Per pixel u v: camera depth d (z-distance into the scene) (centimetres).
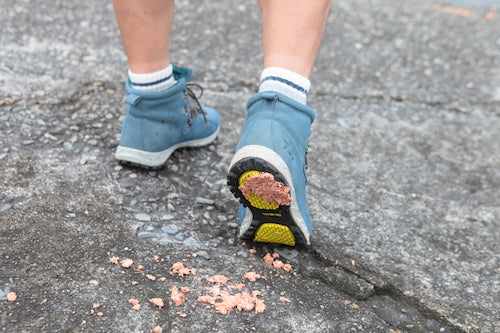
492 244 243
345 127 275
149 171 248
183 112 248
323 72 297
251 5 355
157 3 233
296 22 223
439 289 230
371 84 295
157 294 220
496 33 366
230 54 298
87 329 213
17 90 264
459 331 224
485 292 231
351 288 229
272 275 228
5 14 296
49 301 216
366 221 244
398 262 235
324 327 220
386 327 222
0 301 216
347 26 347
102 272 222
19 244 225
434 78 302
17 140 249
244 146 222
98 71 278
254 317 219
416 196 254
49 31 292
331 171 258
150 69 240
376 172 260
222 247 233
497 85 303
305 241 230
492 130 283
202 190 246
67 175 242
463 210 252
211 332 215
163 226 235
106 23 302
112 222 233
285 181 221
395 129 277
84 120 259
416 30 356
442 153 271
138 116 244
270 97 224
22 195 235
